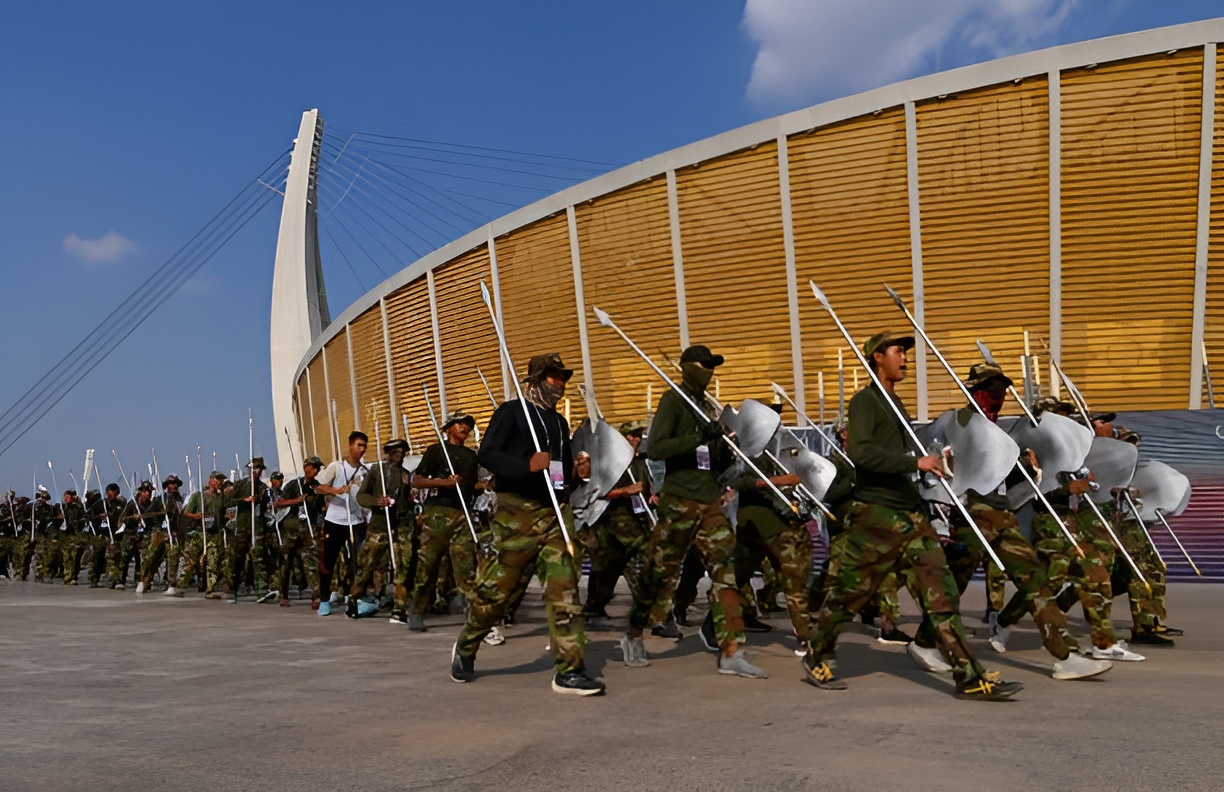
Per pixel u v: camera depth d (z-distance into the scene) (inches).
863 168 797.9
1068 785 147.5
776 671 277.3
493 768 163.2
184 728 199.3
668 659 306.7
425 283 1076.5
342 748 179.3
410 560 446.0
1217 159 727.1
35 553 960.9
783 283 824.9
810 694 235.0
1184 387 734.5
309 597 637.3
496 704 225.6
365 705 225.8
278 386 1884.8
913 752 170.6
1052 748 172.2
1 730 197.9
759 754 170.6
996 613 309.6
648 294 880.9
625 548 408.2
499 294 982.4
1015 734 184.4
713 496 274.5
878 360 236.5
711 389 844.6
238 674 280.2
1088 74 743.1
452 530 399.5
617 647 337.1
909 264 787.4
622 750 175.5
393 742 184.2
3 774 160.1
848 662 294.8
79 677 274.8
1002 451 252.2
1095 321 748.6
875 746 175.8
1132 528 340.5
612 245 898.1
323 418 1457.9
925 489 247.6
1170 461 599.8
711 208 851.4
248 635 391.2
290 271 1919.3
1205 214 727.7
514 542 247.4
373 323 1189.7
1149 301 740.0
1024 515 289.0
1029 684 245.9
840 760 165.2
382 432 1189.7
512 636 386.9
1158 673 264.7
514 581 252.1
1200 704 215.9
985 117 765.9
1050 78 746.8
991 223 766.5
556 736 188.5
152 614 496.4
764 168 830.5
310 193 1998.0
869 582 233.6
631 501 413.7
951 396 771.4
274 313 1904.5
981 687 219.8
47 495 969.5
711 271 850.8
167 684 261.1
